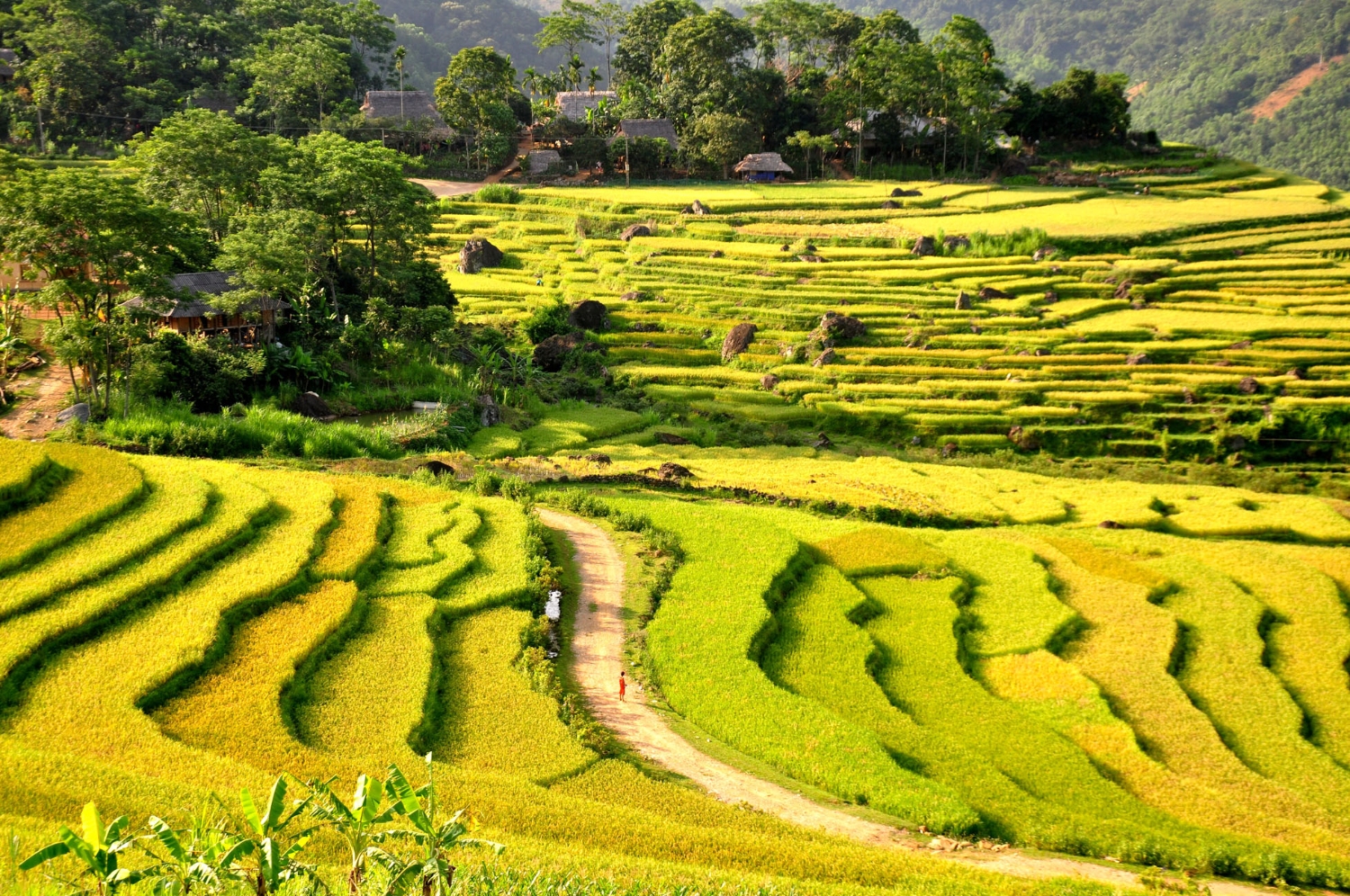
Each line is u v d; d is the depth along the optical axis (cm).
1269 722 3781
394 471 5875
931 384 8781
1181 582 5106
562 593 4444
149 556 3881
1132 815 3056
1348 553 5650
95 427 5562
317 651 3491
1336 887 2694
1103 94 17162
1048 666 4084
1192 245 11619
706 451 7612
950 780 3170
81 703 2906
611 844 2417
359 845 1252
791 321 10094
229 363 6469
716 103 15875
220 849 1266
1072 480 7162
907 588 4831
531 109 17100
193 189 8238
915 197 13800
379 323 7906
